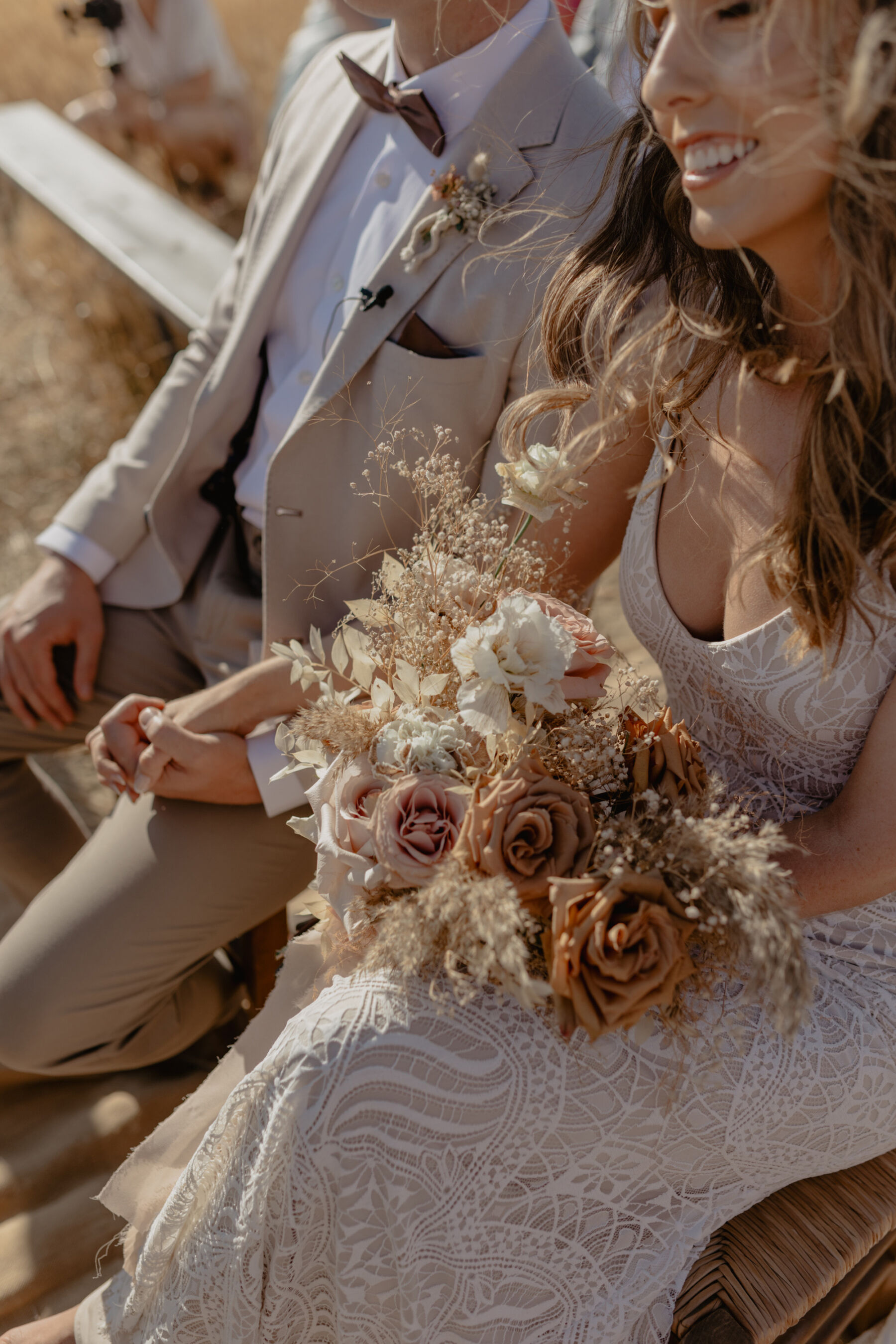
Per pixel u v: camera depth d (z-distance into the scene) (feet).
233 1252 3.93
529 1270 3.96
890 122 3.18
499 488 5.55
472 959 3.34
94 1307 4.73
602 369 4.88
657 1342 4.07
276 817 5.74
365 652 4.28
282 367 6.40
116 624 6.97
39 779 7.16
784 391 4.27
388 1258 3.83
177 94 16.76
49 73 20.81
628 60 5.00
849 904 4.16
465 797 3.64
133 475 6.81
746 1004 3.70
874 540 3.78
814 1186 4.62
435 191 5.37
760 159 3.31
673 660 4.76
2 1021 5.57
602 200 5.22
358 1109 3.66
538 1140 3.79
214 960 6.59
